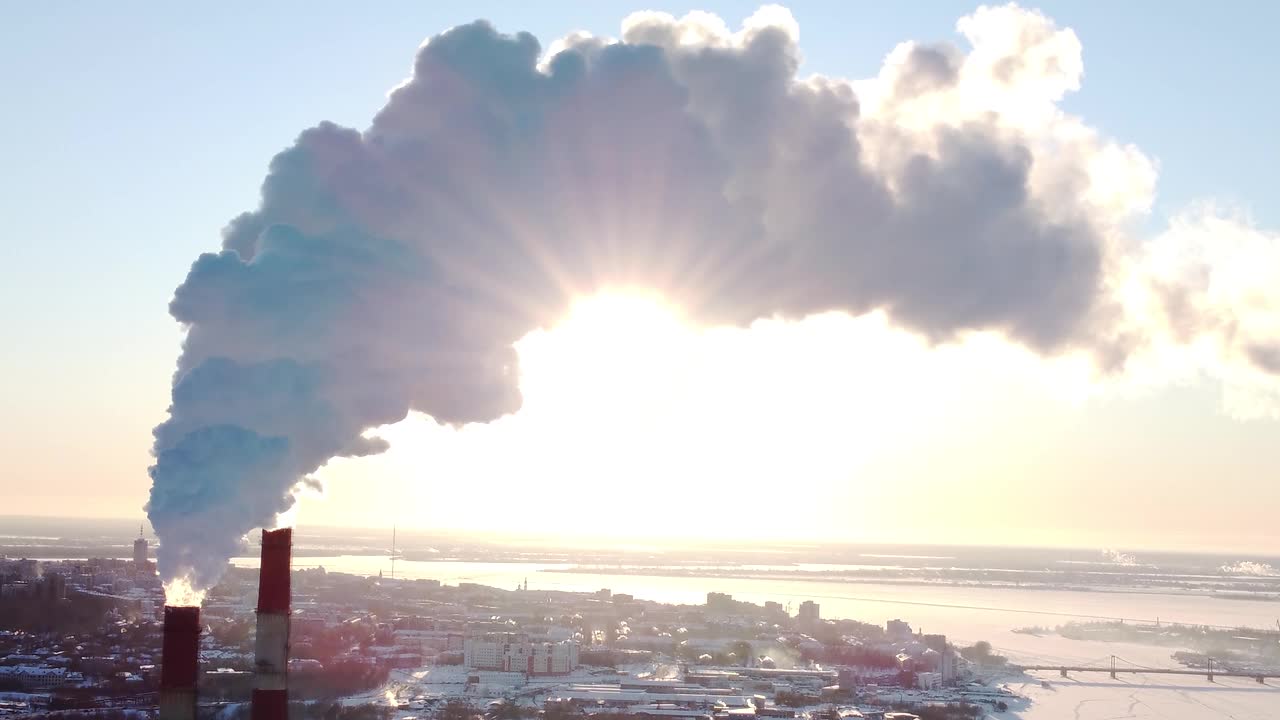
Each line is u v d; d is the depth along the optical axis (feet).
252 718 646.33
